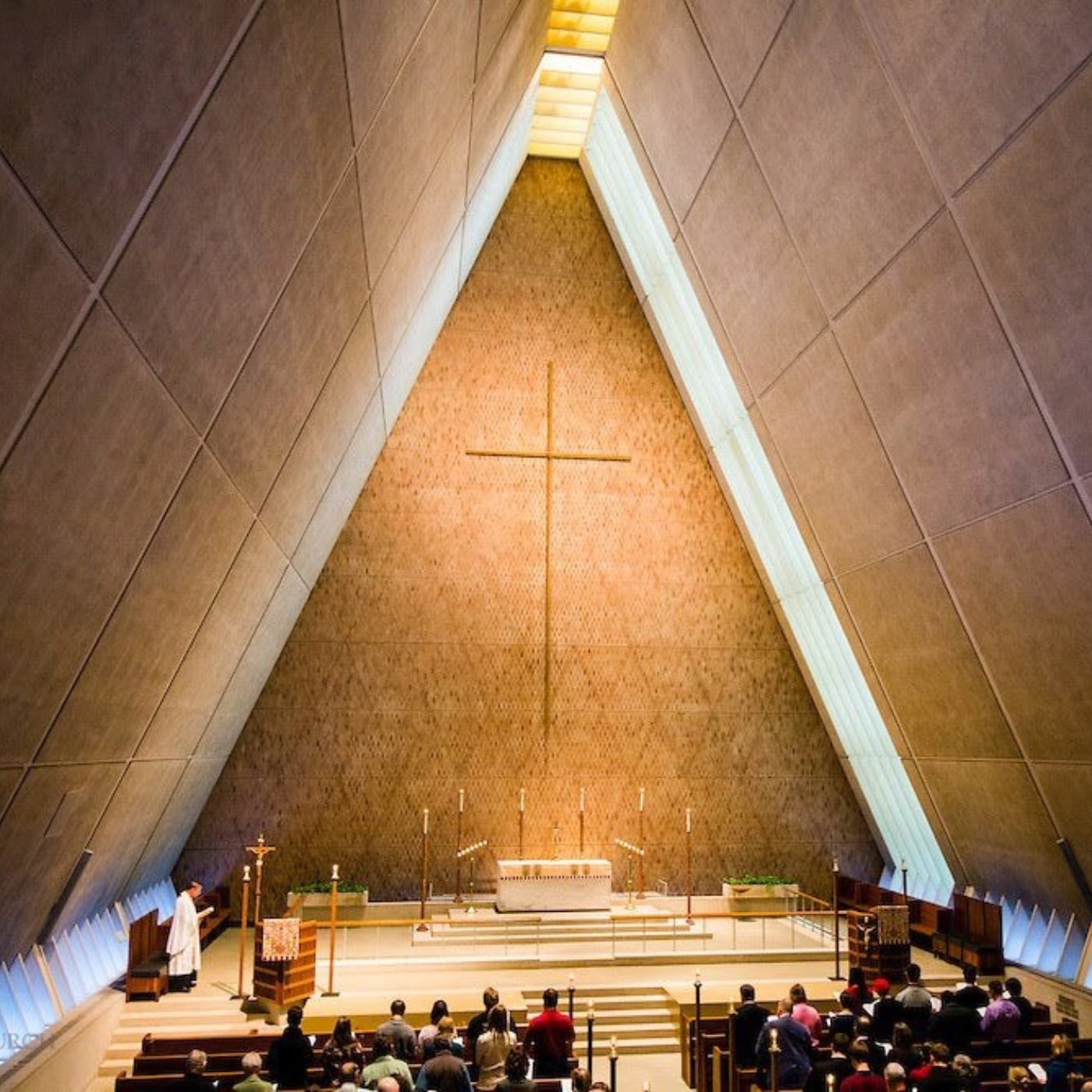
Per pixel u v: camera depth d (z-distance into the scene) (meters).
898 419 10.95
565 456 16.88
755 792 16.86
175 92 4.71
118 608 7.06
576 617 16.70
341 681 16.14
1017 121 7.83
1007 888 14.03
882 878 17.03
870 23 8.62
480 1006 11.19
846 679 15.75
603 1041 11.27
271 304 7.34
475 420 16.78
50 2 3.59
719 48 10.82
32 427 4.78
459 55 8.95
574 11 13.40
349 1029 7.73
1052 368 8.73
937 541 11.38
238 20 4.92
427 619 16.39
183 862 15.63
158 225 5.15
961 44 7.89
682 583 17.00
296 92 5.99
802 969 13.20
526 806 16.30
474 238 15.43
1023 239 8.30
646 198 15.37
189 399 6.62
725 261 12.96
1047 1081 7.34
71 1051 8.98
